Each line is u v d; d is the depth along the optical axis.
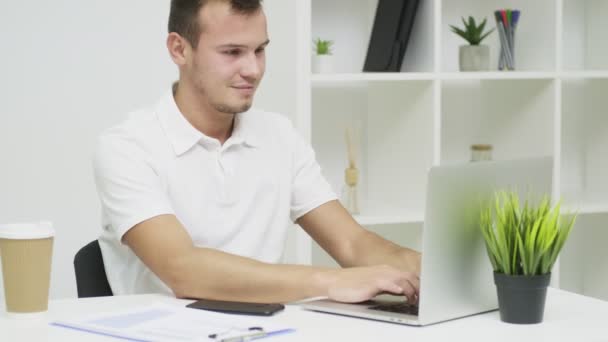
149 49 2.96
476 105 3.34
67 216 2.93
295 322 1.41
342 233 2.07
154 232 1.74
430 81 2.91
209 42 1.83
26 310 1.43
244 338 1.28
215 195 1.99
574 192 3.38
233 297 1.60
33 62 2.85
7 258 1.43
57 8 2.86
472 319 1.45
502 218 1.42
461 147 3.33
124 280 1.97
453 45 3.28
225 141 2.03
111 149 1.89
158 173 1.91
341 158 3.20
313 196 2.13
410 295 1.55
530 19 3.16
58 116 2.89
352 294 1.52
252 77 1.84
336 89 3.18
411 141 3.01
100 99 2.93
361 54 3.18
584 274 3.54
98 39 2.91
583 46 3.46
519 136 3.20
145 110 2.00
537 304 1.41
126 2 2.93
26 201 2.88
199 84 1.88
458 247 1.44
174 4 1.91
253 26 1.82
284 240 2.13
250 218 2.05
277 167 2.09
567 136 3.47
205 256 1.65
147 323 1.37
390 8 2.95
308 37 2.76
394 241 3.18
